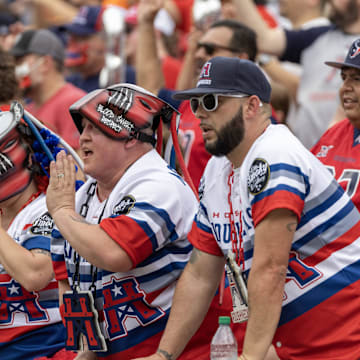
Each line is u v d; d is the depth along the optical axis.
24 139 14.45
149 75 21.62
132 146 12.63
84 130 12.59
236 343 12.02
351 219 11.59
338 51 20.80
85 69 26.36
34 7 31.17
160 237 12.14
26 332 14.36
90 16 26.33
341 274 11.40
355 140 14.64
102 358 12.74
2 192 14.29
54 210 12.32
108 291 12.42
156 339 12.46
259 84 11.60
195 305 12.30
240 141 11.59
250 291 11.09
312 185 11.27
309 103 21.42
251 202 11.20
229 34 18.34
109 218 12.06
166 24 26.53
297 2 22.45
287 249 11.03
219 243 12.18
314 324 11.41
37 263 13.68
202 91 11.45
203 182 12.50
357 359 11.21
